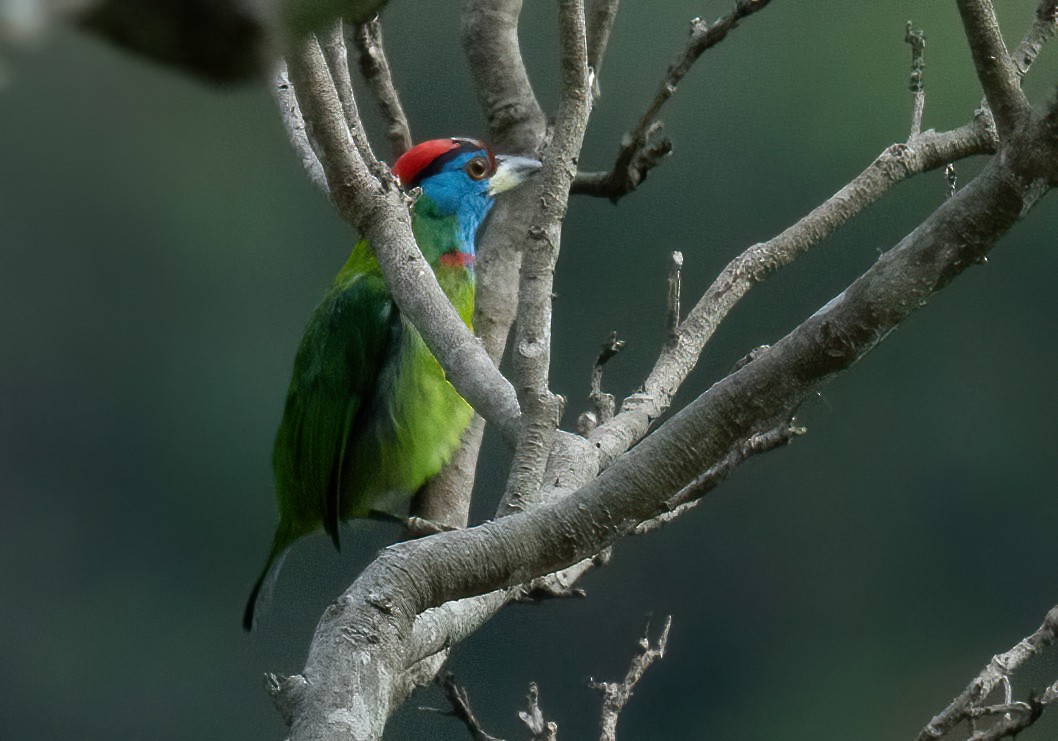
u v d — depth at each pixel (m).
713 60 15.16
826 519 14.65
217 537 15.30
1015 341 14.76
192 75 0.60
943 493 14.63
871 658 14.21
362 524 7.39
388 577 2.49
